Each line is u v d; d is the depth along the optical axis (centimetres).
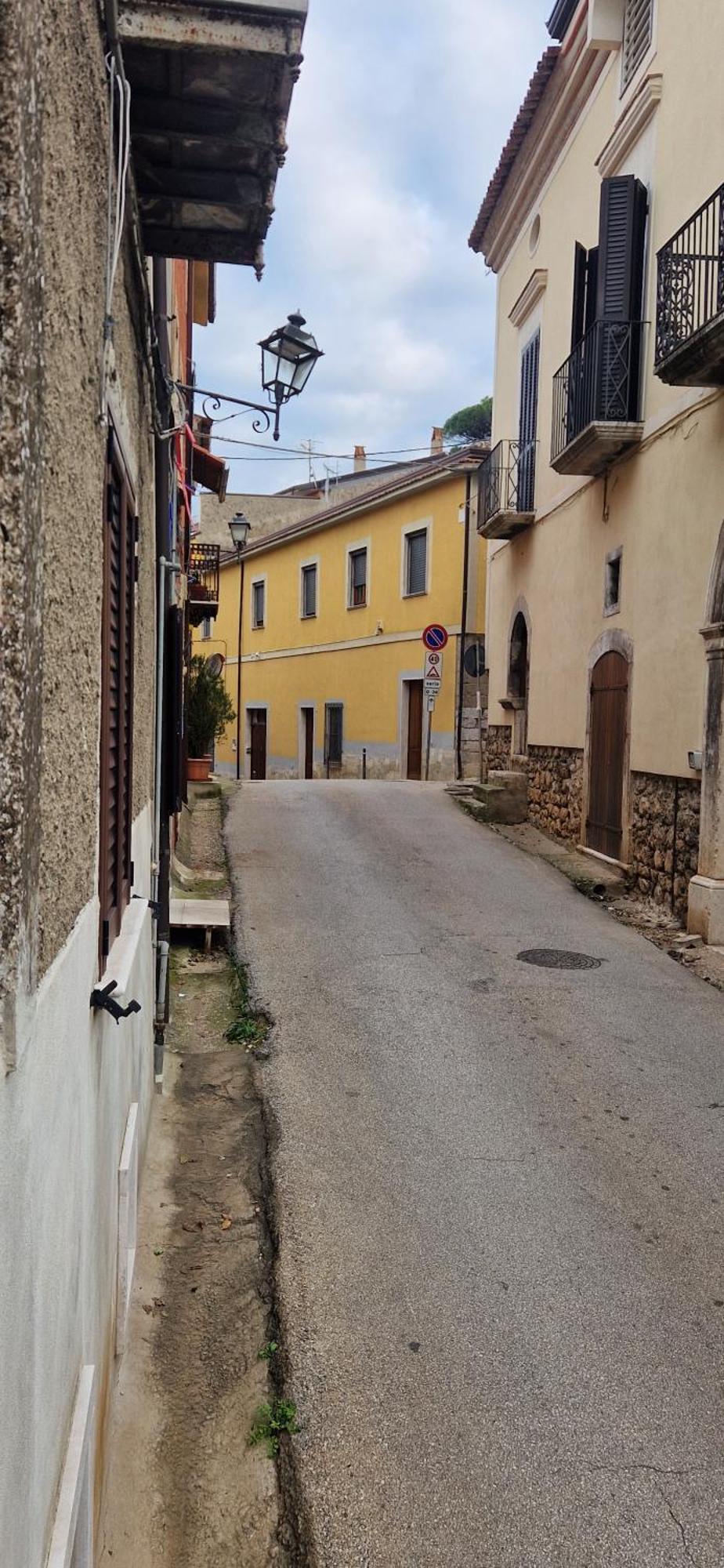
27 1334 140
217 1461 277
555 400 1202
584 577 1130
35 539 135
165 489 520
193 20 280
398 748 2133
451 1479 264
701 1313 338
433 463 2102
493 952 764
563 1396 296
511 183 1398
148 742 481
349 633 2353
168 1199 415
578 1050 572
